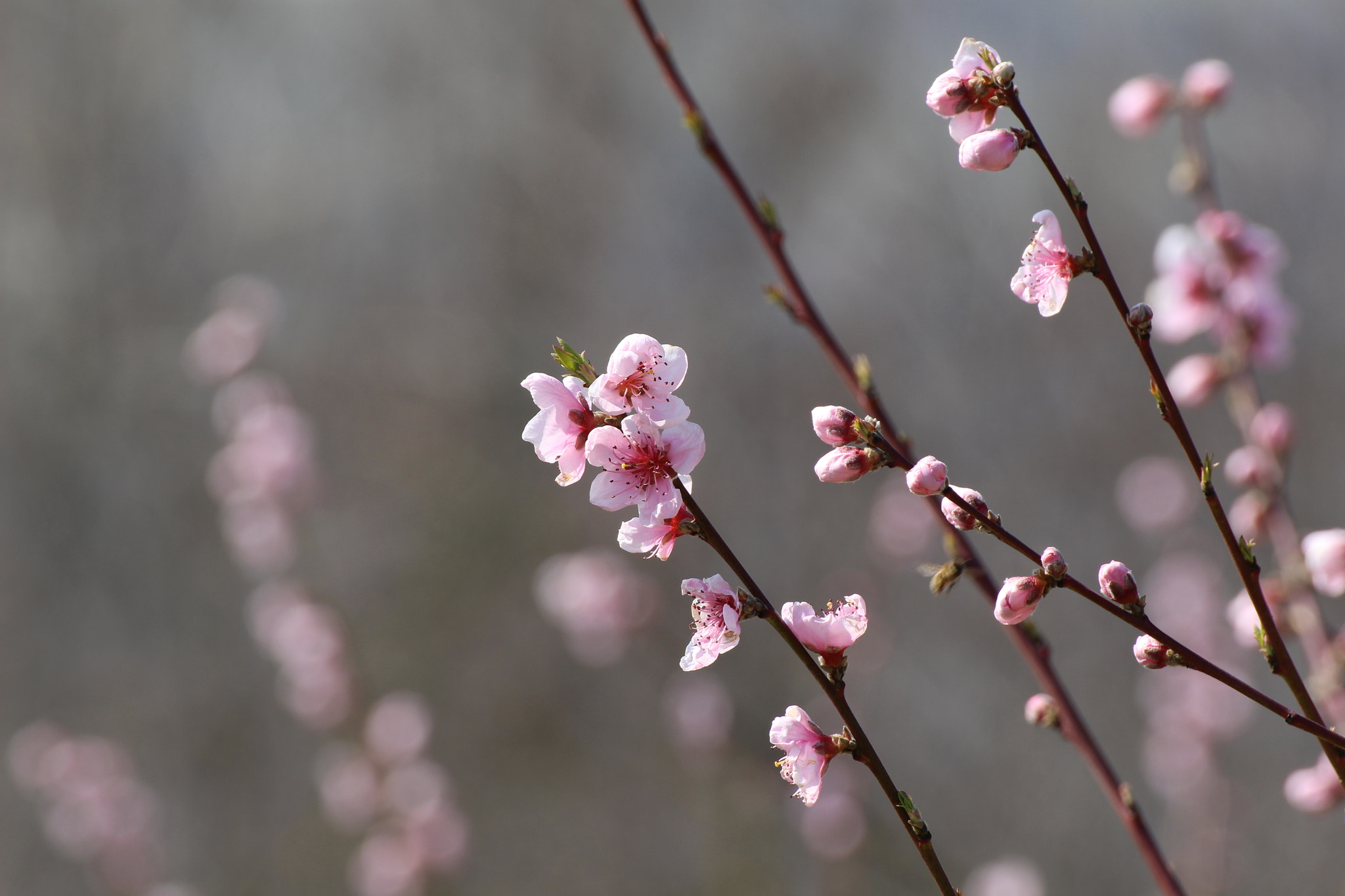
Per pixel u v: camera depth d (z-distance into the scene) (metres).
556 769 8.88
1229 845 5.65
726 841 6.94
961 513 1.81
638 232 11.82
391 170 12.49
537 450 1.88
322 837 8.54
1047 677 2.66
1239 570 1.86
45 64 11.41
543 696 9.18
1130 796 2.51
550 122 12.14
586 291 11.76
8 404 10.34
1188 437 1.82
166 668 9.59
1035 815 7.80
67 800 6.71
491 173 12.16
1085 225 1.84
